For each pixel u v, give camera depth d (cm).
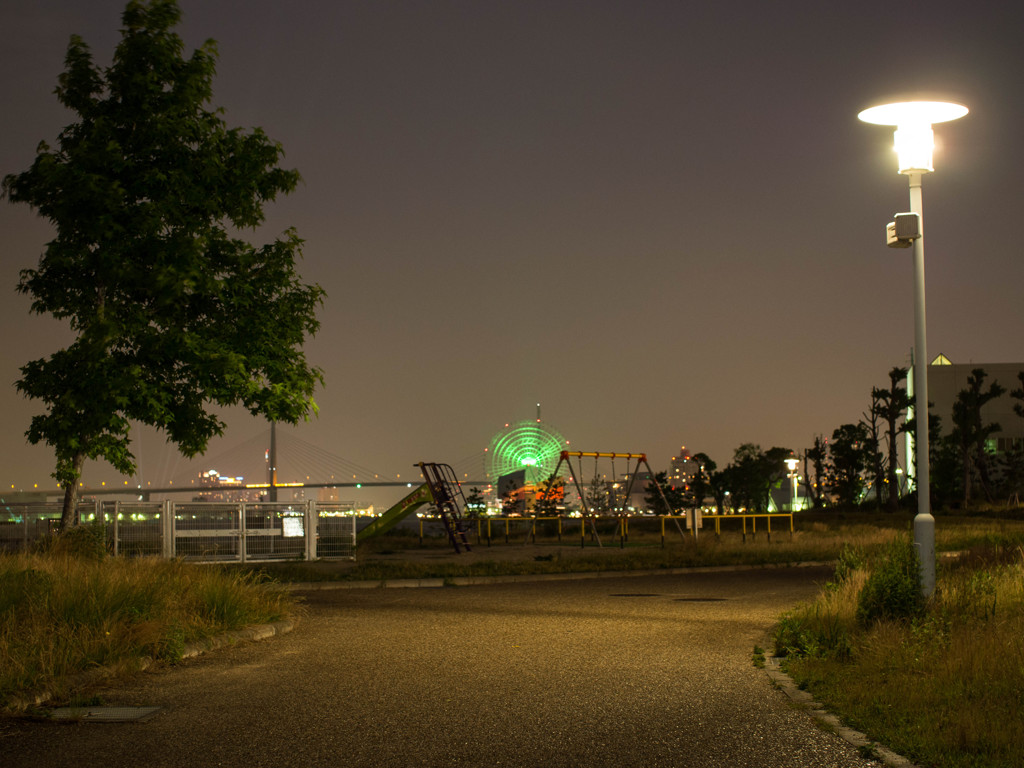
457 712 761
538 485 5812
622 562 2616
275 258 2158
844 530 4244
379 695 828
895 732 667
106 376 1945
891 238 1109
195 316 2136
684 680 906
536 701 805
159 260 1988
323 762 612
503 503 6712
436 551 3300
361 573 2198
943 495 6969
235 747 648
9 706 740
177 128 2055
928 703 735
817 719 729
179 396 2077
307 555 2639
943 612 1021
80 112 2112
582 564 2528
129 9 2086
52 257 1972
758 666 987
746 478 8306
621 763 613
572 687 869
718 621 1416
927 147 1105
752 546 3244
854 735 682
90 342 1930
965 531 3994
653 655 1065
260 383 2111
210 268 2078
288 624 1282
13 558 1348
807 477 8838
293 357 2164
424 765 607
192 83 2106
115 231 2002
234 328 2119
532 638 1208
